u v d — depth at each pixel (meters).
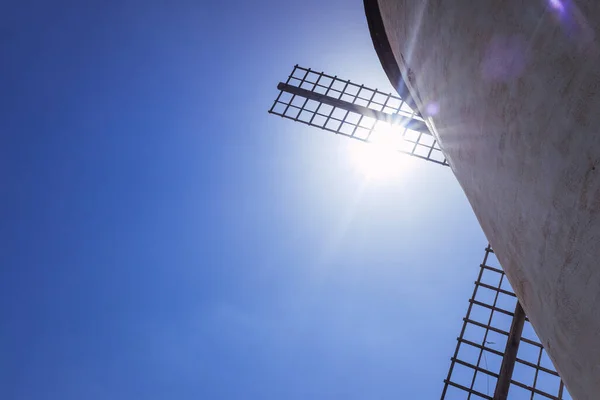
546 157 1.74
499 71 2.10
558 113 1.62
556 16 1.60
